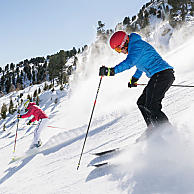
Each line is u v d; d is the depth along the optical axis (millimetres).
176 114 2943
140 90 8594
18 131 11211
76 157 3156
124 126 3902
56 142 5555
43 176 2854
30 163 4090
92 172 2209
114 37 2502
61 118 10789
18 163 4430
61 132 6668
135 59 2385
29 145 6320
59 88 22234
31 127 11133
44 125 5684
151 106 2398
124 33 2498
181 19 25031
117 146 2809
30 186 2615
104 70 2480
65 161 3207
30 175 3234
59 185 2217
